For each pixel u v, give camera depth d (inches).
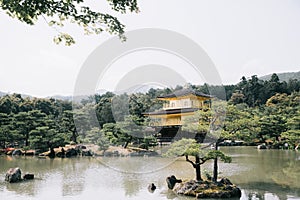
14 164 809.5
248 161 818.2
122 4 202.7
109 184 529.3
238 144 1306.6
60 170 695.7
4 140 1115.9
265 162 799.1
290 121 1138.0
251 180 563.8
